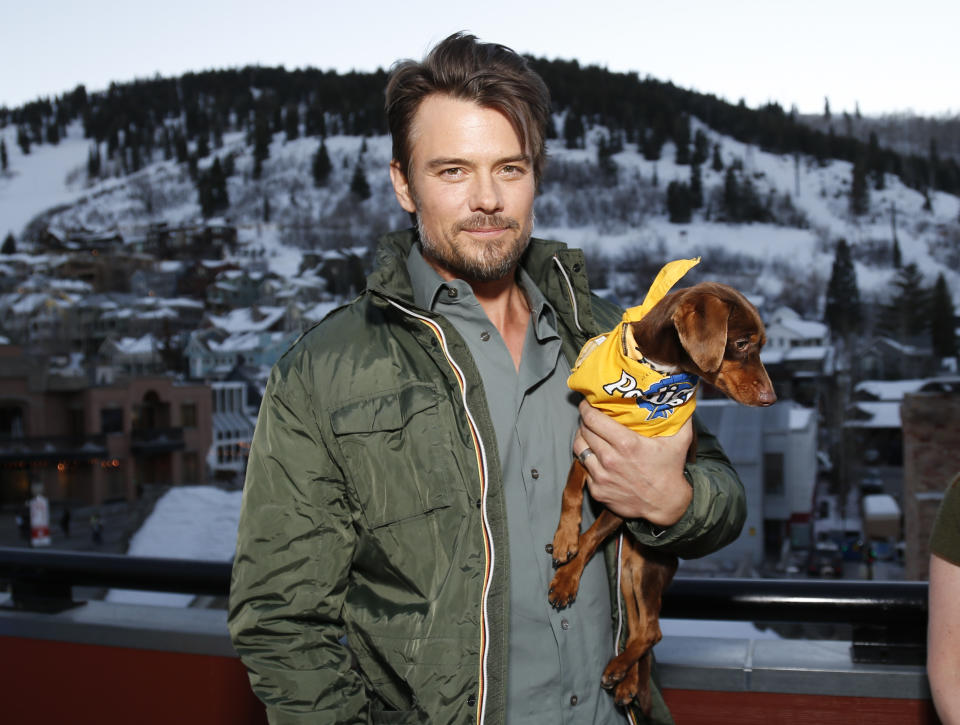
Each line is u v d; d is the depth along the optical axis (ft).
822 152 584.81
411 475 4.34
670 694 6.69
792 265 406.00
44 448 139.74
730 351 5.38
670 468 4.55
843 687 6.30
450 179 4.70
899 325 225.56
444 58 4.62
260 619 4.20
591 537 4.84
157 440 152.25
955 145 620.08
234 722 7.45
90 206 577.84
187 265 352.28
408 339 4.66
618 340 4.98
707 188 518.78
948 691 4.09
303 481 4.34
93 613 8.13
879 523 95.40
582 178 526.16
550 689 4.52
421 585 4.27
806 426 99.76
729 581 6.54
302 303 290.15
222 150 643.45
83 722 7.99
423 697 4.15
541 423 5.03
